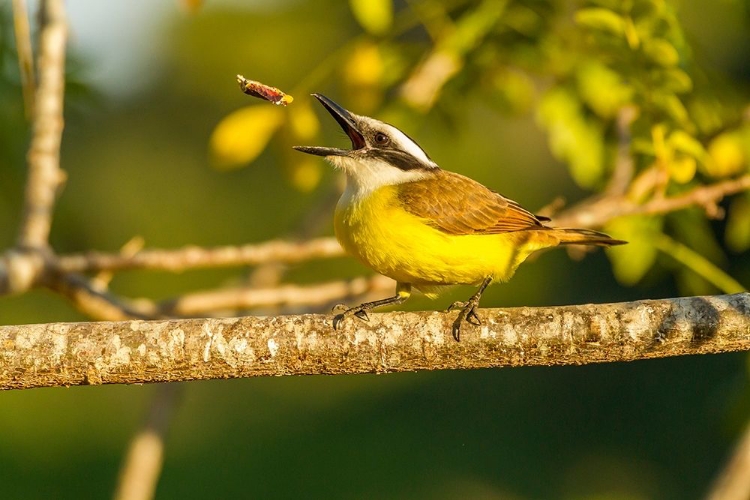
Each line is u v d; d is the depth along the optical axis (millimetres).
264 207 21562
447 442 22266
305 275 19422
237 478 21250
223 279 21062
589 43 11125
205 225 21234
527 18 11484
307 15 19438
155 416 11922
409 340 8133
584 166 11188
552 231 10828
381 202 10266
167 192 21078
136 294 20828
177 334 8031
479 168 21047
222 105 21266
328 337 8078
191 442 22203
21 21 10227
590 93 10602
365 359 8141
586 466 21984
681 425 22125
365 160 10688
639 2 9992
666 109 10477
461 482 21344
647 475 21750
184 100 21156
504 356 8148
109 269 11023
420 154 10984
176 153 21281
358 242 10352
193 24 20703
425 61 12094
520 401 23188
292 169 11008
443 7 11586
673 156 10820
